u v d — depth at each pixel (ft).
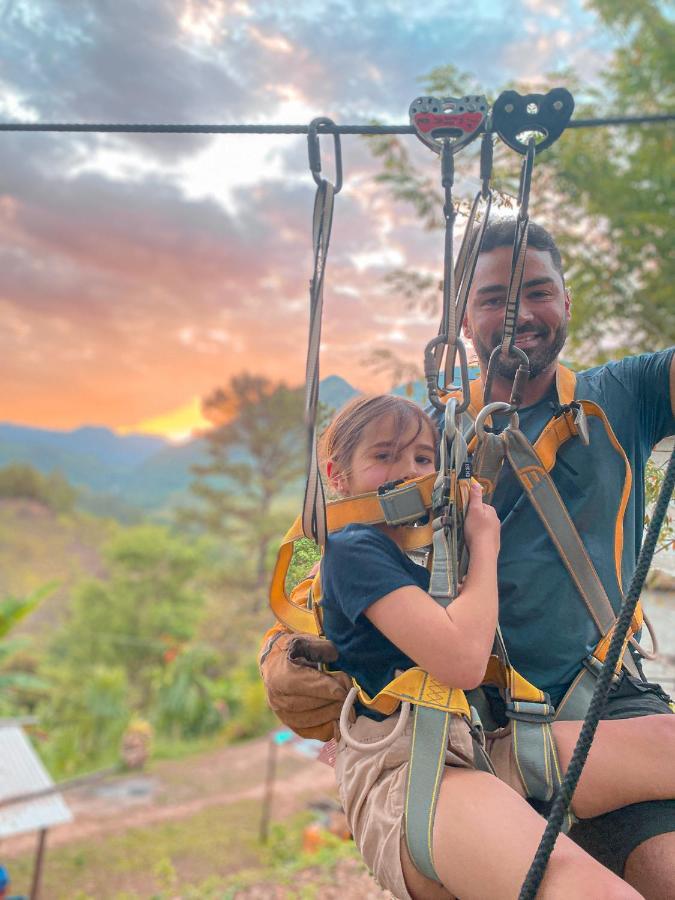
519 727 5.15
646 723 5.16
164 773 83.51
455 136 4.98
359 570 5.22
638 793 4.98
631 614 3.95
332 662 5.69
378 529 5.59
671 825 4.95
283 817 66.80
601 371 6.54
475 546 5.18
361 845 5.10
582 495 5.84
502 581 5.75
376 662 5.31
